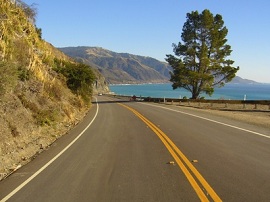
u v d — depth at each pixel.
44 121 16.89
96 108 36.94
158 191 7.07
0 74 13.58
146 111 30.84
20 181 8.27
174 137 14.51
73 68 34.59
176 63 54.12
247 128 17.45
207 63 51.31
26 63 20.50
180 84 53.94
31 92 18.48
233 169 8.79
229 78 53.19
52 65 31.62
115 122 21.59
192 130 16.81
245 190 7.02
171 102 51.00
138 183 7.70
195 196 6.68
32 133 14.47
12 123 13.16
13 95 15.24
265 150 11.36
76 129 18.58
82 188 7.47
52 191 7.35
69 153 11.62
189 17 53.38
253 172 8.48
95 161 10.18
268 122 20.20
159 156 10.62
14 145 11.91
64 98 25.94
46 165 9.91
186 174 8.34
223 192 6.90
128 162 9.89
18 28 23.77
